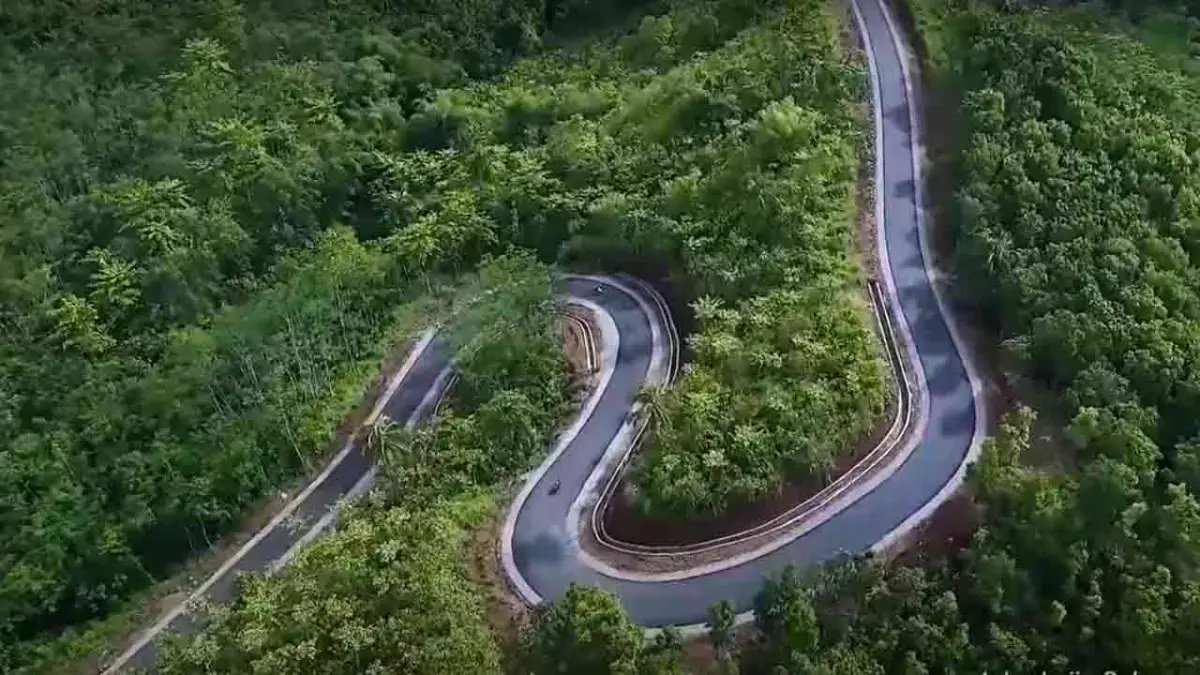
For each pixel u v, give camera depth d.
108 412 118.94
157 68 162.12
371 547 87.62
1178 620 86.25
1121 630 86.69
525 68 166.12
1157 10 162.88
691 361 112.06
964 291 116.19
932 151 134.88
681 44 159.38
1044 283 107.94
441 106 153.12
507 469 108.19
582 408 113.81
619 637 81.44
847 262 118.88
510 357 116.25
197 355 124.50
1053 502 89.19
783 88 138.50
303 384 123.44
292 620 81.88
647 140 138.38
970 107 131.38
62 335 127.94
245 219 141.75
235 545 113.12
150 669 101.50
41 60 162.50
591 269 131.00
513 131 150.38
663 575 95.94
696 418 99.56
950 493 98.44
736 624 89.94
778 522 98.00
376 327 131.38
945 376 108.62
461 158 146.12
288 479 117.94
